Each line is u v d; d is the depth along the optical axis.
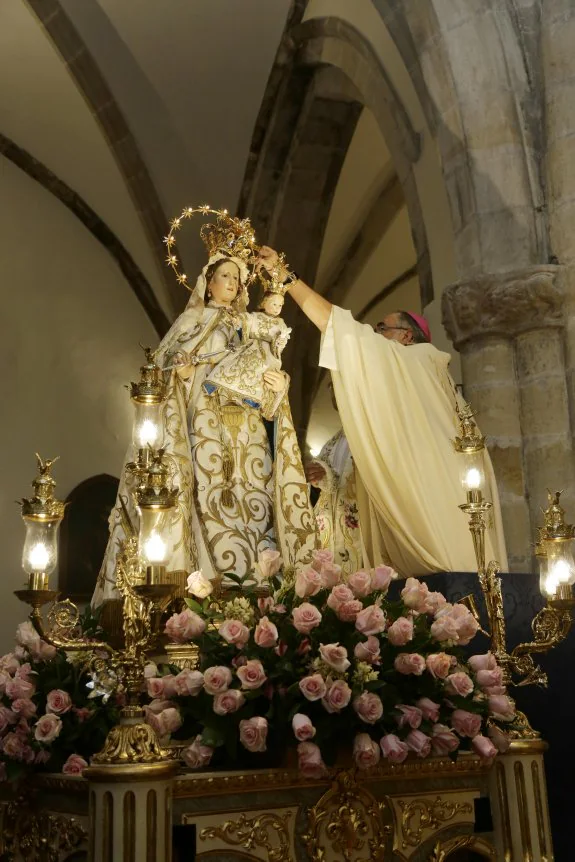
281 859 3.01
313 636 3.21
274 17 9.38
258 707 3.18
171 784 2.84
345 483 5.21
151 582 2.81
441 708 3.30
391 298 12.30
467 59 6.39
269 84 9.84
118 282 12.23
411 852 3.23
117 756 2.79
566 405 5.88
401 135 7.57
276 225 10.46
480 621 4.58
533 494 5.88
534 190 6.25
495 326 6.07
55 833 3.25
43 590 3.06
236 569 4.10
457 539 4.81
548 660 4.69
